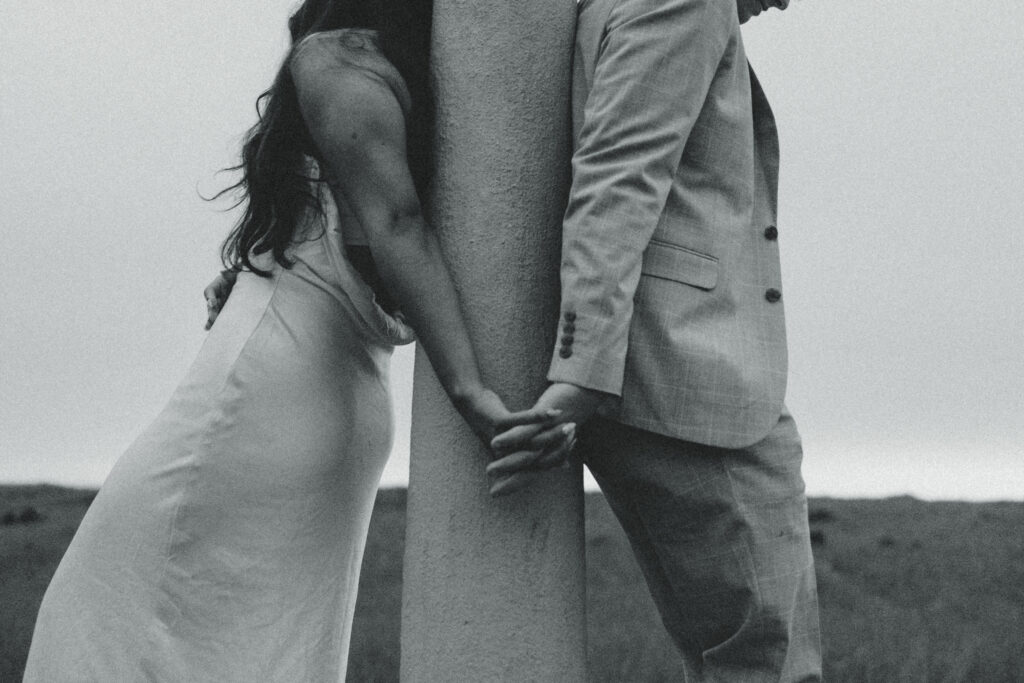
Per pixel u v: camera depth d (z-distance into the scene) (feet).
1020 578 44.34
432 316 7.45
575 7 8.29
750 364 7.66
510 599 7.64
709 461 7.61
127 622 7.75
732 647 7.73
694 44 7.48
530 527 7.68
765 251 8.01
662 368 7.52
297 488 7.95
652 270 7.59
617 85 7.40
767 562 7.65
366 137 7.44
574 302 7.14
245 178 8.32
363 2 8.07
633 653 29.30
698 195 7.75
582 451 8.04
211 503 7.82
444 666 7.68
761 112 8.19
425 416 7.98
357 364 8.32
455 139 8.00
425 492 7.89
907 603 40.14
